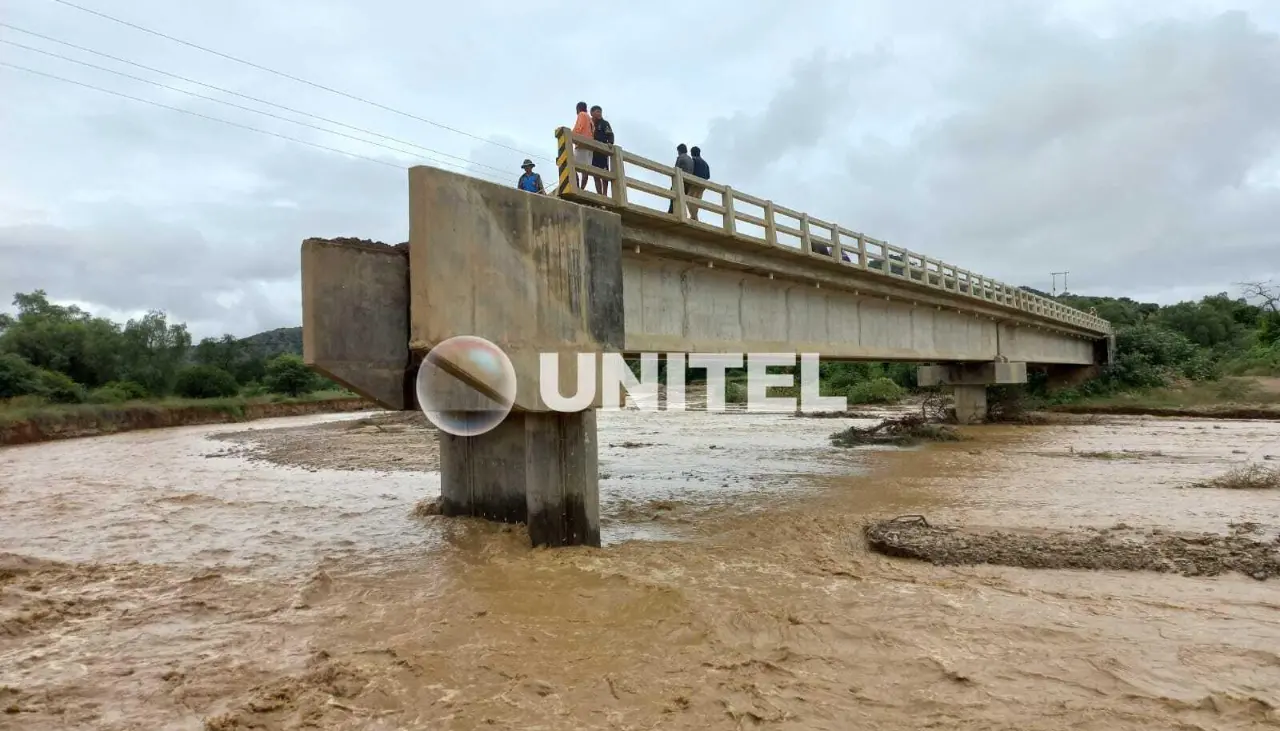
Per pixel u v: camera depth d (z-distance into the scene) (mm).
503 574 9898
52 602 8938
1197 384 49031
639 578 9508
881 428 31688
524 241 10547
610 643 7305
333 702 6023
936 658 6758
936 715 5668
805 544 11812
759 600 8539
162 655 7191
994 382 34500
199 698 6160
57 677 6633
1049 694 6012
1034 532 11953
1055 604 8375
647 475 20453
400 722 5672
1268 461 20938
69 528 13836
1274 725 5465
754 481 19094
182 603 8922
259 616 8422
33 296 70188
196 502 16781
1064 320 40562
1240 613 8016
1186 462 21156
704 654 6988
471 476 13961
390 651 7141
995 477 19000
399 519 14203
